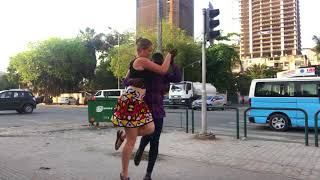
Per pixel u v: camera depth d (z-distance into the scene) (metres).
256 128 16.92
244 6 127.50
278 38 121.88
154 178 6.79
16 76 79.75
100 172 7.21
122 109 5.50
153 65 5.56
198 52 57.47
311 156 9.08
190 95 41.19
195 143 11.14
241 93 82.12
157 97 5.93
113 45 73.62
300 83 15.70
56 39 68.12
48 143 11.17
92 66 72.06
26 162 8.20
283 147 10.46
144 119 5.54
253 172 7.35
